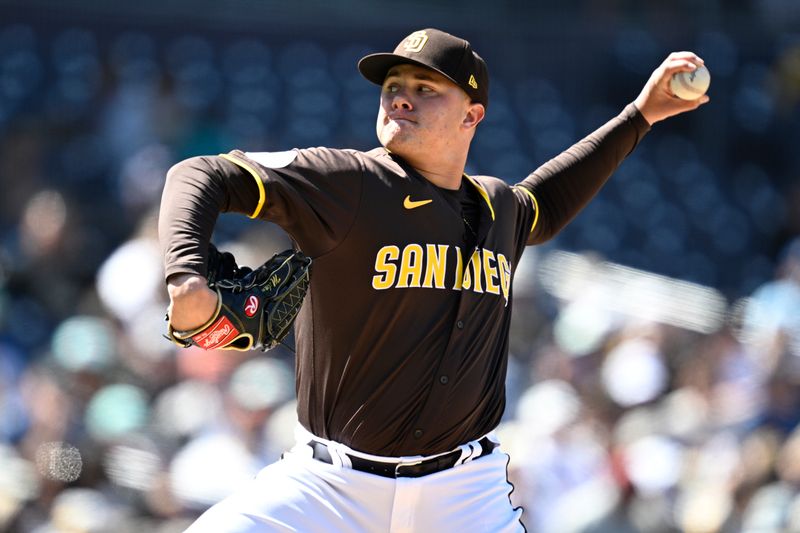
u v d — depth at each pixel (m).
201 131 41.69
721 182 47.50
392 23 47.31
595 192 14.02
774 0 49.78
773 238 46.25
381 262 11.27
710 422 28.47
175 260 9.73
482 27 47.38
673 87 13.73
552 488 24.98
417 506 11.71
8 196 38.28
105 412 24.25
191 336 9.82
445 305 11.56
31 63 43.28
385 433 11.51
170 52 45.09
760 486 25.84
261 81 45.22
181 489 22.89
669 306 34.28
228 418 24.23
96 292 31.08
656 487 26.14
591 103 47.69
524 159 45.62
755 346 32.19
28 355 30.06
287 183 10.83
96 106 42.22
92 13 44.56
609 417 28.17
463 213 11.91
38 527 22.38
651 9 48.78
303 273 10.53
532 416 26.73
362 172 11.25
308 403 11.78
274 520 11.49
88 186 39.09
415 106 11.59
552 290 34.41
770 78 49.12
